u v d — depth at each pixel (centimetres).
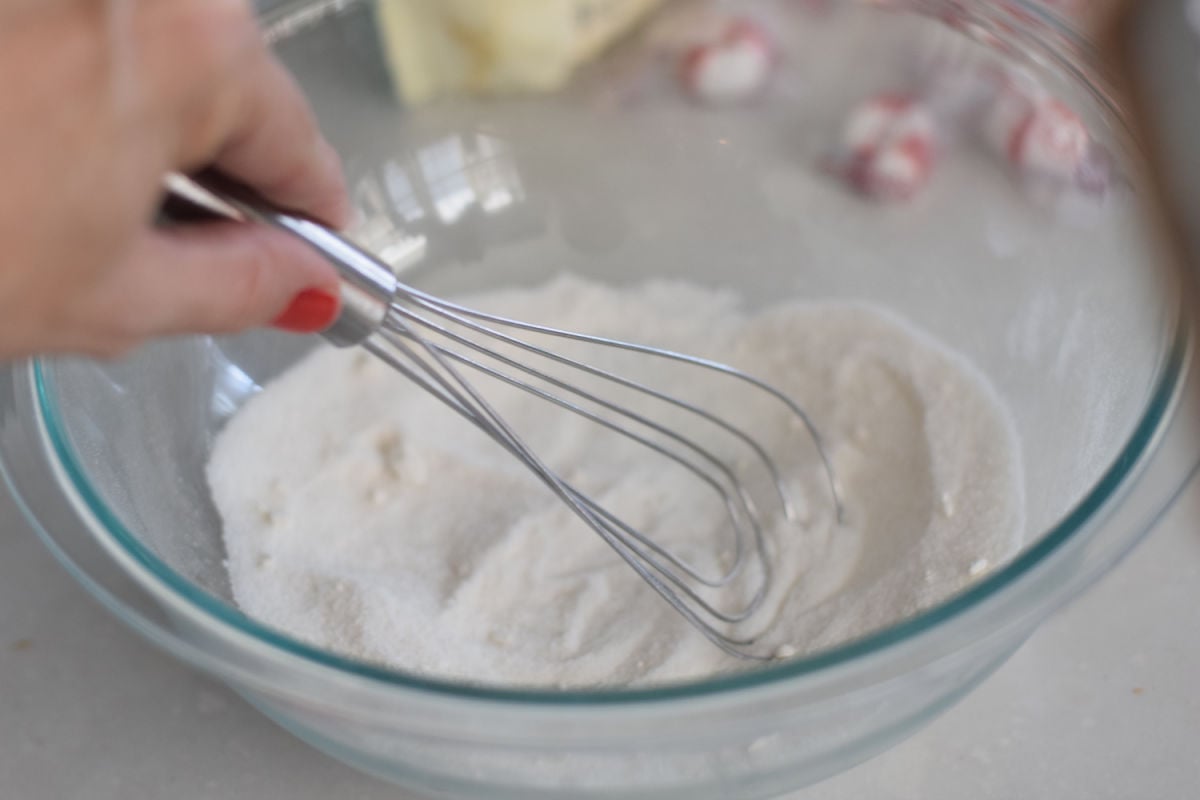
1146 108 37
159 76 22
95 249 23
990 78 38
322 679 27
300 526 37
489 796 31
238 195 27
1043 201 37
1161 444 29
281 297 27
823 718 27
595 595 35
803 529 36
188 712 36
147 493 34
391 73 41
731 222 43
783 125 42
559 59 41
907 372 39
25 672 36
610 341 34
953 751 34
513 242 43
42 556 39
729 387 40
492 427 33
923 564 34
